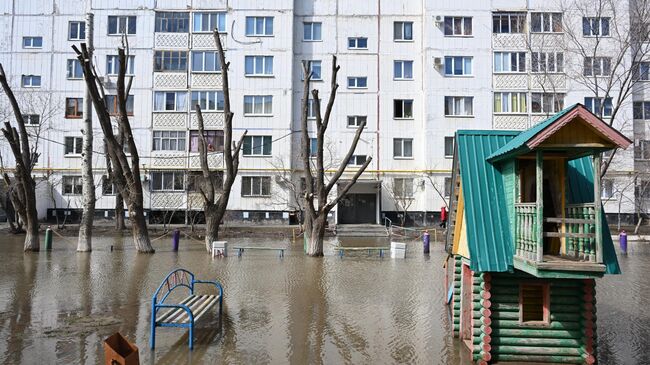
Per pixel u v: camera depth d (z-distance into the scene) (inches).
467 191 266.2
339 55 1285.7
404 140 1269.7
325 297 415.2
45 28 1273.4
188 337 296.0
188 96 1257.4
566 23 1144.2
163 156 1243.8
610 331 327.9
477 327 261.9
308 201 711.7
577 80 1117.7
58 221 1176.8
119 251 725.3
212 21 1268.5
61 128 1256.2
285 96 1251.2
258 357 263.1
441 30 1242.0
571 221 221.0
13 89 1258.0
